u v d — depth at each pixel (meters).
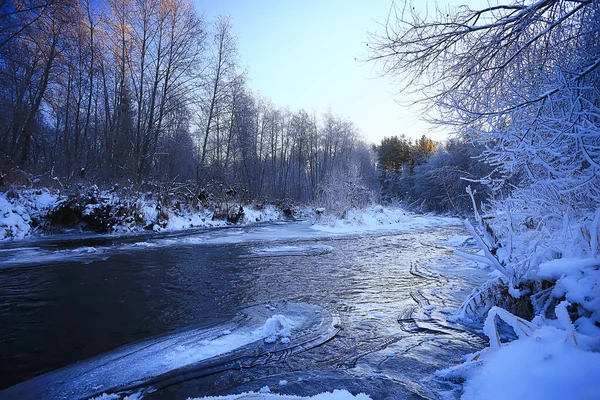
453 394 3.26
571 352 2.75
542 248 5.37
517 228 6.01
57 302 6.36
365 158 59.94
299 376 3.70
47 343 4.59
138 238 15.56
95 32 24.11
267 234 18.98
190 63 24.42
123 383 3.56
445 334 4.98
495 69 5.07
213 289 7.48
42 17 19.92
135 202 18.23
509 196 5.98
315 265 10.47
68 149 23.52
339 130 57.62
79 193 16.28
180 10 24.27
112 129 24.03
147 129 24.02
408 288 7.77
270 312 5.98
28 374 3.77
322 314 5.91
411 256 12.51
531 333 3.45
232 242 15.38
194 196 24.20
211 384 3.54
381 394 3.30
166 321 5.47
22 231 13.96
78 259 10.38
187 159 31.14
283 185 52.88
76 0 20.88
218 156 29.39
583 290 3.99
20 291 7.02
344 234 20.11
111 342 4.64
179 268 9.59
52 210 15.12
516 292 5.01
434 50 5.24
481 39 5.06
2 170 15.67
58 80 22.67
